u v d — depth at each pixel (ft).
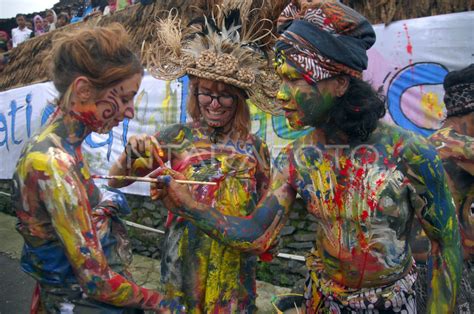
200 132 5.92
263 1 5.86
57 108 4.02
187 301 5.60
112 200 4.26
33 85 19.99
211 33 5.61
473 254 5.74
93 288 3.62
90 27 4.00
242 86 5.44
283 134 10.84
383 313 4.32
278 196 4.74
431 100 8.93
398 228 4.18
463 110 5.65
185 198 4.68
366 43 4.12
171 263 5.69
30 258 3.95
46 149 3.64
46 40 20.80
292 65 4.03
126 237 4.49
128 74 3.87
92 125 3.93
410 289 4.36
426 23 8.93
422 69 9.03
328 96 4.05
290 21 4.33
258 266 11.93
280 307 6.12
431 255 4.35
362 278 4.28
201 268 5.52
